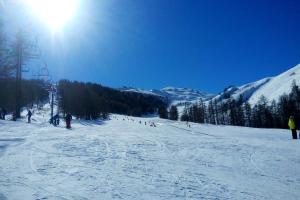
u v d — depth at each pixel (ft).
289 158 57.36
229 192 33.63
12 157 46.98
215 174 42.50
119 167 43.06
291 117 97.81
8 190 29.63
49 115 270.67
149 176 38.70
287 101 433.48
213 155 58.18
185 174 41.19
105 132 104.37
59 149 56.85
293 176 44.14
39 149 56.08
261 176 43.42
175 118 590.14
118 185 33.40
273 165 51.01
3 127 105.50
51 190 30.27
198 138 87.76
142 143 70.90
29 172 37.32
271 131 189.06
